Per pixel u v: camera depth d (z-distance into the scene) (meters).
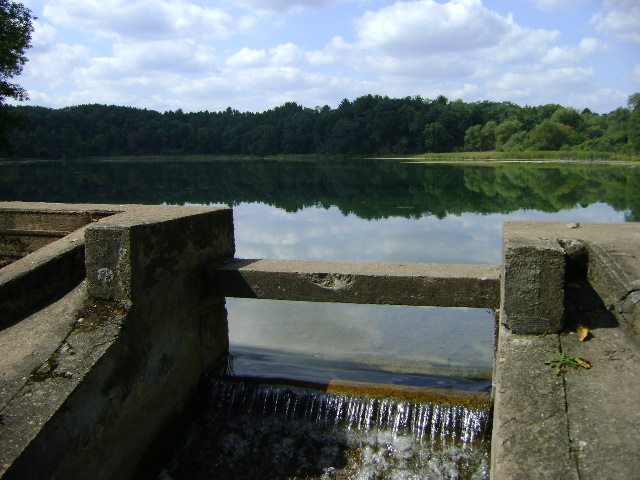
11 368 4.27
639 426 3.19
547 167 44.00
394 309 8.94
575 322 4.17
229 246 6.53
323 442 5.41
